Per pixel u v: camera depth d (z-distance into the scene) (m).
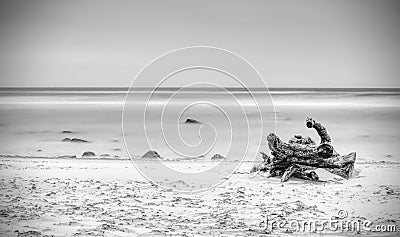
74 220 6.15
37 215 6.32
